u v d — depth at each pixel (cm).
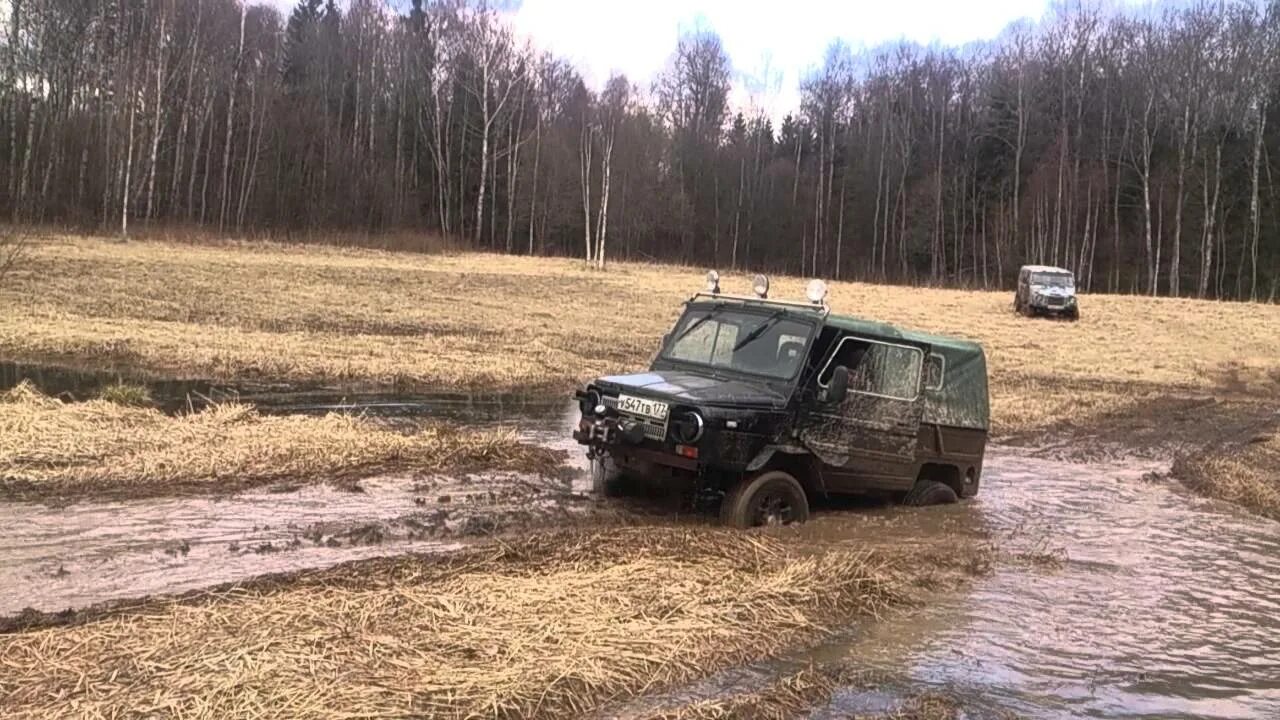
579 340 2533
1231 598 718
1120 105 7288
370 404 1454
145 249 3831
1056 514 995
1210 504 1084
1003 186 7556
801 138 8819
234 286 3047
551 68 7738
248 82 6134
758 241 7894
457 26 7325
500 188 7069
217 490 852
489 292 3622
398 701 426
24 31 5138
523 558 666
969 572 748
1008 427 1667
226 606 536
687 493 880
